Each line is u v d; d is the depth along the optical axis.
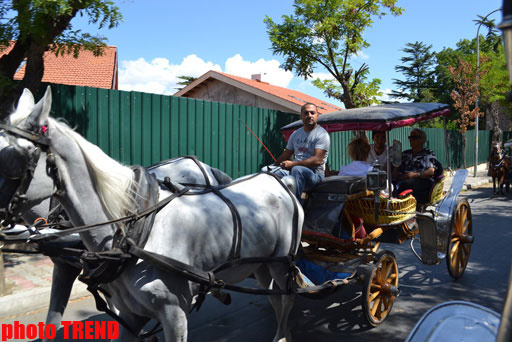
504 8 0.95
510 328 1.00
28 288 5.16
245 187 3.55
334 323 4.52
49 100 2.34
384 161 6.06
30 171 2.26
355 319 4.63
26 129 2.31
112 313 2.83
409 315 4.73
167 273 2.67
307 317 4.69
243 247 3.18
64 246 3.16
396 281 4.84
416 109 5.41
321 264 4.46
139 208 2.66
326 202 4.37
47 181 2.36
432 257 5.52
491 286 5.70
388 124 4.66
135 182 2.69
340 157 13.20
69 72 16.70
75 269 3.56
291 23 13.50
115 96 7.05
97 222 2.56
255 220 3.31
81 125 6.64
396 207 4.80
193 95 19.64
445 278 6.06
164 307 2.67
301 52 13.50
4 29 4.48
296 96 20.78
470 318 1.97
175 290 2.70
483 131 29.42
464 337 1.87
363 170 4.84
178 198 2.99
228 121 9.02
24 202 2.27
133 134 7.31
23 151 2.22
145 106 7.47
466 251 6.16
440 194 6.12
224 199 3.22
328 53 13.89
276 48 13.66
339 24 12.97
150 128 7.56
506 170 15.49
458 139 25.23
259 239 3.31
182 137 8.09
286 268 3.64
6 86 5.02
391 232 5.27
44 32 4.49
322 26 12.52
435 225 5.48
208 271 2.93
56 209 3.46
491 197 15.13
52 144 2.38
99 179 2.54
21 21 4.29
